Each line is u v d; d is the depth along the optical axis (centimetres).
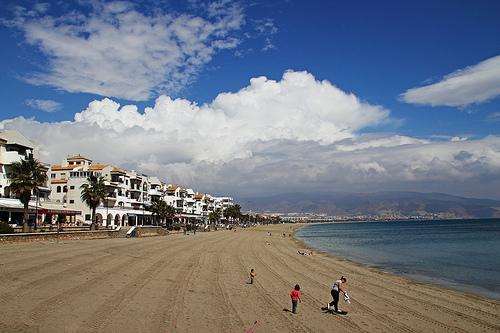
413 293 3244
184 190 15562
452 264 5444
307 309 2431
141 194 11475
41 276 2747
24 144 7344
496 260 5922
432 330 2177
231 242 7812
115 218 9694
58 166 10400
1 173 6650
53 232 5509
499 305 2894
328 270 4441
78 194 9238
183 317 2058
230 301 2494
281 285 3188
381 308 2612
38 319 1823
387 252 7325
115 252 4428
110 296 2348
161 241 6700
